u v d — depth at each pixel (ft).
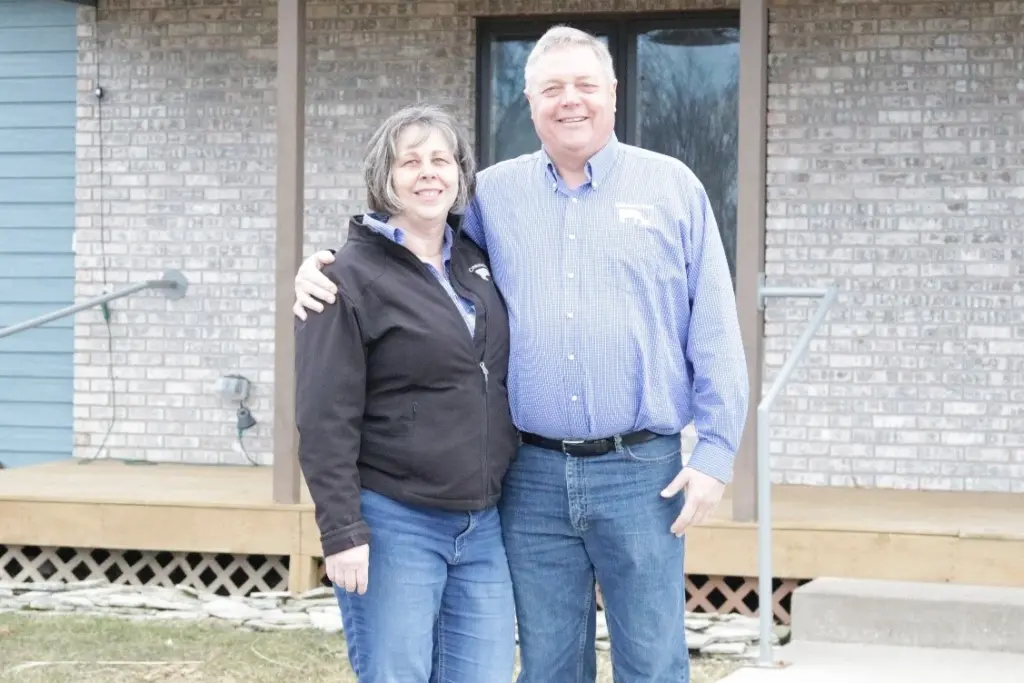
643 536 11.48
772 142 25.49
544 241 11.39
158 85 27.84
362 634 11.05
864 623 18.30
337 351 10.68
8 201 28.45
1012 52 24.59
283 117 21.86
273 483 22.18
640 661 11.70
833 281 25.30
